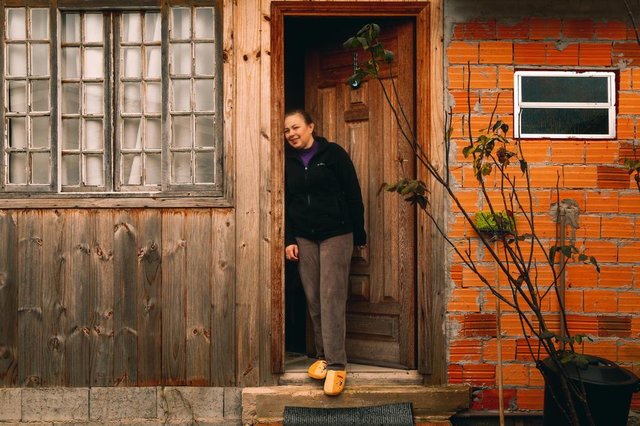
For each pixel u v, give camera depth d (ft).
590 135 15.29
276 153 15.30
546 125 15.25
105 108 15.55
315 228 15.12
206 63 15.57
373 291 16.31
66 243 15.34
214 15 15.44
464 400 14.99
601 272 15.14
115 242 15.33
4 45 15.52
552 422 13.30
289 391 15.07
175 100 15.58
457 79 15.16
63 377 15.37
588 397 12.75
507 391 15.16
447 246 15.17
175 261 15.31
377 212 16.20
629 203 15.19
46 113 15.58
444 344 15.21
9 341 15.39
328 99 16.96
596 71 15.31
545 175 15.16
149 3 15.44
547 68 15.24
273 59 15.34
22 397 15.35
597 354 15.14
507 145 15.08
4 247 15.35
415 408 15.03
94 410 15.34
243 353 15.31
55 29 15.49
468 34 15.19
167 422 15.29
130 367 15.34
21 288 15.35
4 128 15.49
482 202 15.12
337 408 14.98
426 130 15.15
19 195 15.40
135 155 15.62
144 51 15.58
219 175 15.43
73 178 15.65
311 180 15.01
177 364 15.33
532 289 11.71
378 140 16.11
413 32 15.52
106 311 15.34
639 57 15.29
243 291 15.29
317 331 15.81
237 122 15.35
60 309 15.35
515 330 15.15
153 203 15.29
